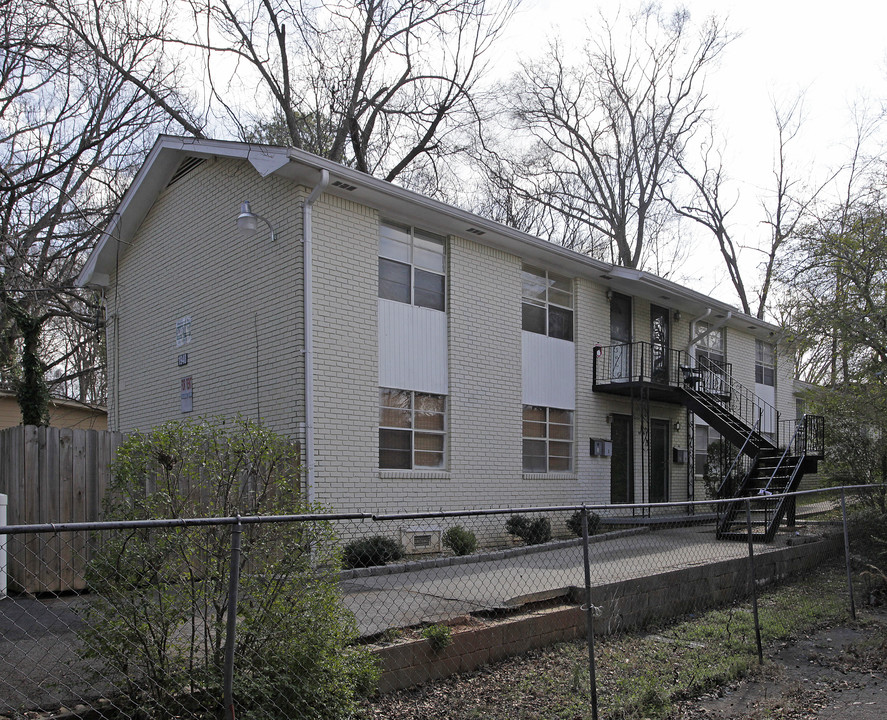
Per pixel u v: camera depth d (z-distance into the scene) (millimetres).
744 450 16438
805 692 6453
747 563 10289
